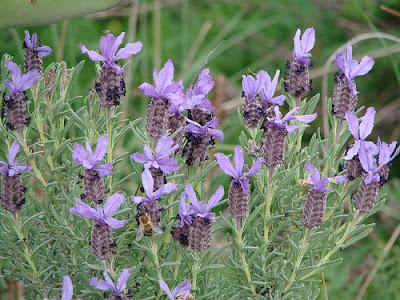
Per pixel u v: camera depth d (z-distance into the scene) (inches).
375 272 32.4
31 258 22.0
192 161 21.9
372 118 20.7
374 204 21.3
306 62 22.3
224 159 19.8
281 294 22.5
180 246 20.6
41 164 22.6
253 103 21.9
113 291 19.2
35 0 20.0
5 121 23.0
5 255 23.5
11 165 20.5
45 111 23.8
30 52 22.8
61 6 20.3
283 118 20.6
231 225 20.9
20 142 22.0
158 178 19.8
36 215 21.5
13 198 20.9
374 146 20.9
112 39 20.9
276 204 23.0
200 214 19.5
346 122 22.5
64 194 21.4
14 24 20.4
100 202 19.9
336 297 31.9
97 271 22.0
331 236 22.2
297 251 21.4
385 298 32.9
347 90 22.0
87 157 19.5
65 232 22.2
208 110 21.8
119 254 21.9
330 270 28.9
